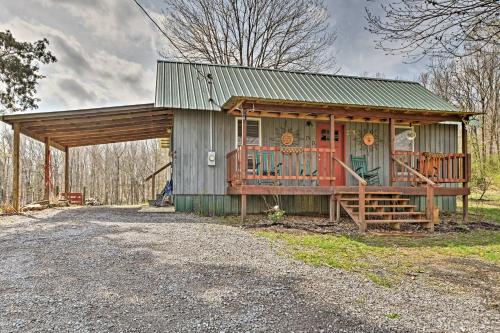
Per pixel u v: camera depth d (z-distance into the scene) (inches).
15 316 122.6
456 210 508.7
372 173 458.0
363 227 314.5
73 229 290.8
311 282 164.9
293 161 430.9
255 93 443.8
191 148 411.2
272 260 203.3
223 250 223.8
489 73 845.2
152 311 128.1
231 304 135.6
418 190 386.0
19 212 416.8
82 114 398.6
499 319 126.9
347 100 448.8
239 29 925.2
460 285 167.9
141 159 1099.9
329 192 362.0
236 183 370.3
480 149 995.3
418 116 402.9
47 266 182.9
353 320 122.9
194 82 461.4
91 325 116.0
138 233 273.0
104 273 171.8
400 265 203.3
